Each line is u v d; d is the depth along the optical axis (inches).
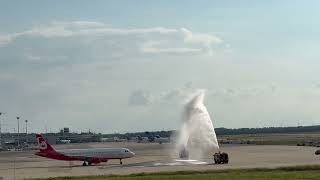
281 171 6146.7
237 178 5098.4
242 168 6732.3
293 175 5344.5
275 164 7696.9
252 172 6053.2
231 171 6269.7
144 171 6815.9
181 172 6245.1
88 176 6122.1
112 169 7775.6
